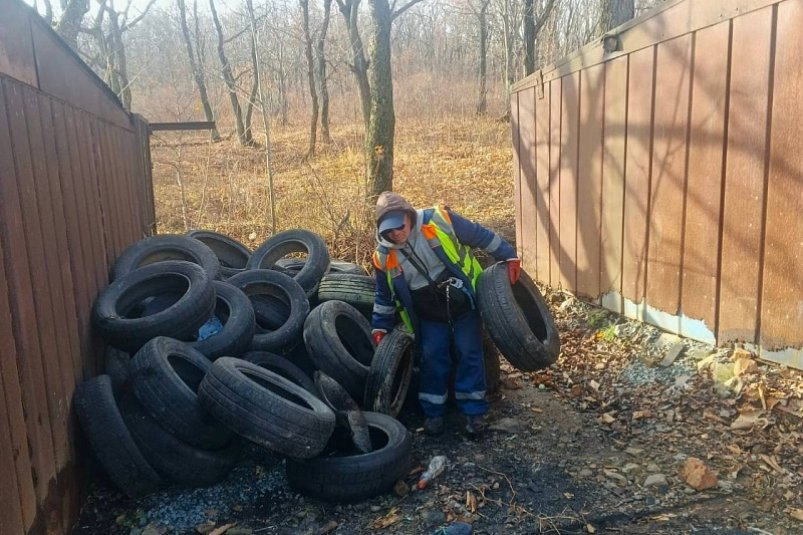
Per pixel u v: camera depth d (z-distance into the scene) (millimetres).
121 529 3783
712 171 5020
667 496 3768
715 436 4359
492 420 4949
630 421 4762
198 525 3795
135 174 8352
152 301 5215
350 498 3924
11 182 3213
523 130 8641
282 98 29766
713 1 4875
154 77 36406
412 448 4586
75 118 4867
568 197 7395
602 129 6547
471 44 38219
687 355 5293
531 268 8648
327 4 24297
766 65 4445
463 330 4598
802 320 4324
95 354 4691
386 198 4355
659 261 5758
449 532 3504
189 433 4027
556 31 26891
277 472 4293
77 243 4516
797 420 4203
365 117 14578
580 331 6664
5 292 2943
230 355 4859
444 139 22391
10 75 3348
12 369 2932
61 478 3533
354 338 5418
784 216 4395
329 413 4074
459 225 4527
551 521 3605
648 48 5703
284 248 7184
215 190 16438
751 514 3523
